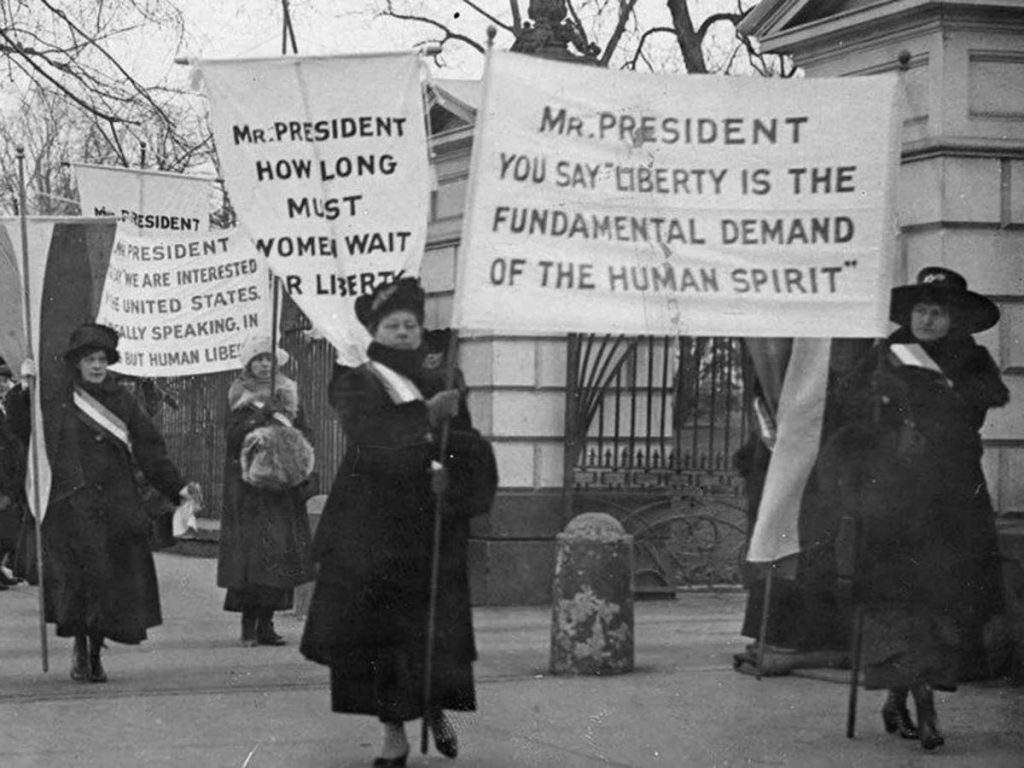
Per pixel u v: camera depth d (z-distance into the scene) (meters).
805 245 7.81
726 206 7.76
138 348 13.41
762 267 7.79
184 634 12.71
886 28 11.16
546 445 14.69
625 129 7.66
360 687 7.40
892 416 8.22
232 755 7.80
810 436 8.83
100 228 10.37
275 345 10.88
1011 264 10.73
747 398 14.47
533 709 9.02
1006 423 10.68
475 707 7.64
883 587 8.03
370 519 7.40
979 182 10.72
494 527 14.51
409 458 7.43
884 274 7.83
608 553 10.30
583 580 10.29
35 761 7.66
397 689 7.38
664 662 10.91
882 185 7.84
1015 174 10.77
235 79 9.07
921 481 8.09
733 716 8.80
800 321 7.80
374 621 7.38
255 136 9.10
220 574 11.98
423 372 7.59
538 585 14.56
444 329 15.25
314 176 9.09
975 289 10.69
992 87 10.81
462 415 7.57
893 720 8.32
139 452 10.23
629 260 7.64
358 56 9.03
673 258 7.70
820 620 10.14
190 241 13.45
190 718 8.79
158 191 15.59
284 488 11.88
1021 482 10.70
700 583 15.20
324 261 9.10
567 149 7.58
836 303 7.81
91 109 24.75
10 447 16.16
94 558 9.97
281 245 9.10
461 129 14.95
